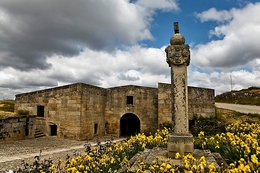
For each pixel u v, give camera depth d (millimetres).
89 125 20531
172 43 7957
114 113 23422
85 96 20016
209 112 20938
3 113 19953
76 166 6824
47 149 14539
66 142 17812
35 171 6504
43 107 21359
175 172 5723
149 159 7094
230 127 14586
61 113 20047
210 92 21344
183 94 7551
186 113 7480
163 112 20828
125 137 23078
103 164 6988
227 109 25266
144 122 22547
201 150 8328
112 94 23766
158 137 10172
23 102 22328
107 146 9852
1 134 15961
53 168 6461
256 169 4980
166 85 21125
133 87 23031
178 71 7699
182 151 7125
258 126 13133
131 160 7828
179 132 7363
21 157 11805
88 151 9328
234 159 7047
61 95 20266
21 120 17750
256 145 7141
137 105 22797
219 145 8570
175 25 8125
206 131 16516
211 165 4883
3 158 11406
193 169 5000
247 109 26172
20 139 17594
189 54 7707
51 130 20672
